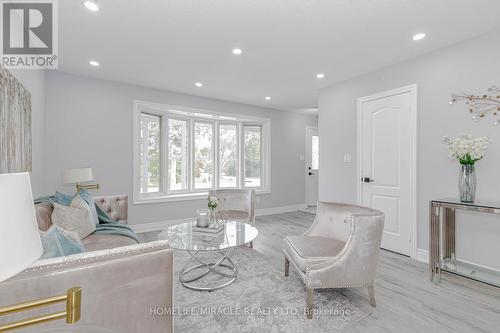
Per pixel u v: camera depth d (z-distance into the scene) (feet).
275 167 19.20
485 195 7.93
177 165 16.02
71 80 11.64
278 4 6.52
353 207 7.49
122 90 12.98
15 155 6.64
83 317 3.33
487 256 7.91
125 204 10.64
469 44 8.30
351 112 12.16
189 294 6.92
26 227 1.94
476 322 5.78
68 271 3.23
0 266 1.66
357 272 6.08
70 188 11.55
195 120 16.63
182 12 6.84
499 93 7.69
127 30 7.79
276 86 13.44
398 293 7.09
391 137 10.51
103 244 6.93
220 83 13.05
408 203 9.93
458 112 8.55
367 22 7.37
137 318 3.72
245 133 18.78
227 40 8.44
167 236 7.63
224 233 7.98
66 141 11.53
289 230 14.10
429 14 6.98
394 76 10.41
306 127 21.02
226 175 18.10
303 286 7.39
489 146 7.85
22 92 7.29
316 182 21.77
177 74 11.73
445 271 7.73
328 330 5.45
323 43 8.66
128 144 13.16
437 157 9.09
